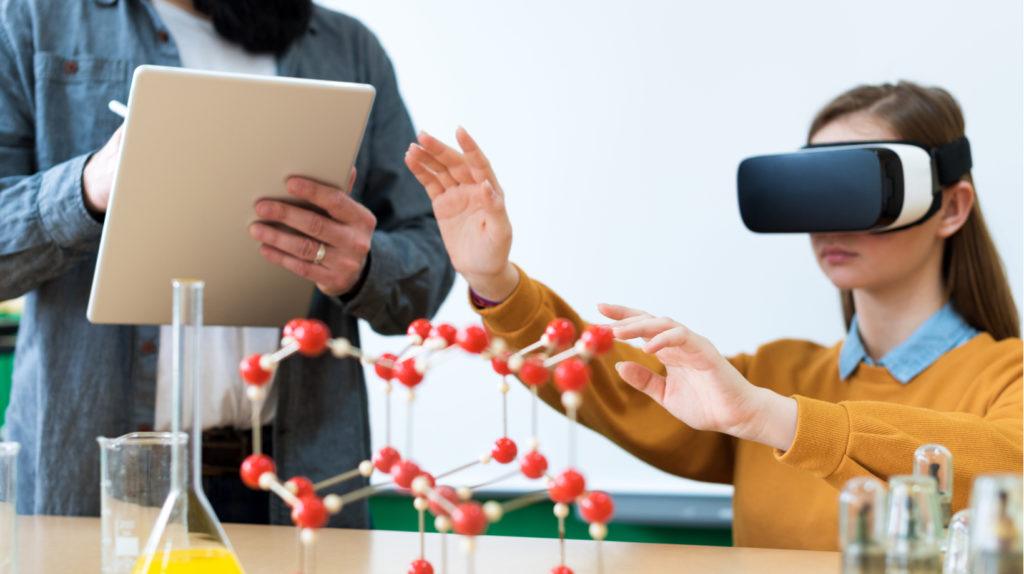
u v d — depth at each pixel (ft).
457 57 8.05
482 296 4.34
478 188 4.11
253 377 2.66
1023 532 2.16
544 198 7.88
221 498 4.82
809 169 4.45
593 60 7.76
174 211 4.16
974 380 4.45
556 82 7.84
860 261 4.58
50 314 4.70
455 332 2.88
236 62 5.01
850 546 2.35
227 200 4.21
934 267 4.68
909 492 2.40
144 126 3.88
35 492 4.67
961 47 7.07
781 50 7.41
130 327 4.76
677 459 4.96
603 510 2.67
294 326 2.67
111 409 4.71
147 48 4.84
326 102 4.06
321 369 4.94
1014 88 6.97
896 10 7.19
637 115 7.68
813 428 3.51
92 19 4.80
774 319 7.46
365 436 5.15
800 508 4.50
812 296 7.38
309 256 4.44
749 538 4.64
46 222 4.42
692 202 7.59
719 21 7.51
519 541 3.87
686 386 3.63
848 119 4.83
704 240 7.58
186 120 3.91
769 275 7.45
